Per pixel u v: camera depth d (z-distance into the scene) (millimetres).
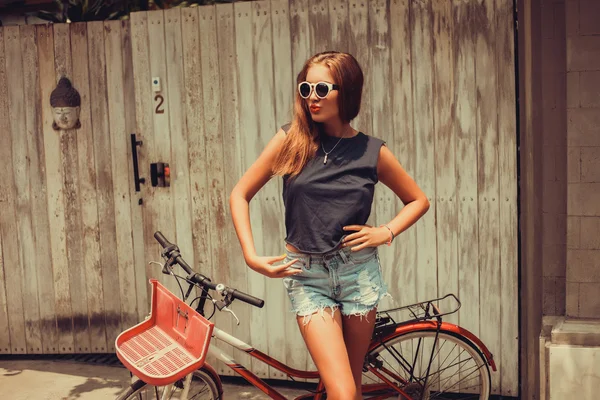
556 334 3488
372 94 4137
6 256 5133
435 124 4078
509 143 4008
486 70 3990
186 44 4348
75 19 5738
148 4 5723
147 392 3191
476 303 4141
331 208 2744
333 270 2789
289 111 4273
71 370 4902
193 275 3057
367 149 2783
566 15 3398
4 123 5027
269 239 4359
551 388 3490
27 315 5164
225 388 4438
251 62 4281
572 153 3463
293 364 4418
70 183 5051
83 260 5109
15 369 4938
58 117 4945
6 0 6086
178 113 4406
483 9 3959
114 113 4973
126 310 5109
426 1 4020
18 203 5086
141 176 4504
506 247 4074
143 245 5004
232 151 4363
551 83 3578
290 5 4199
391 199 4207
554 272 3678
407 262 4195
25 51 4965
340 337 2781
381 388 3428
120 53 4922
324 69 2688
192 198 4438
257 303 2986
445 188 4109
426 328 3381
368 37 4117
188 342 2832
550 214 3654
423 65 4062
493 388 4168
